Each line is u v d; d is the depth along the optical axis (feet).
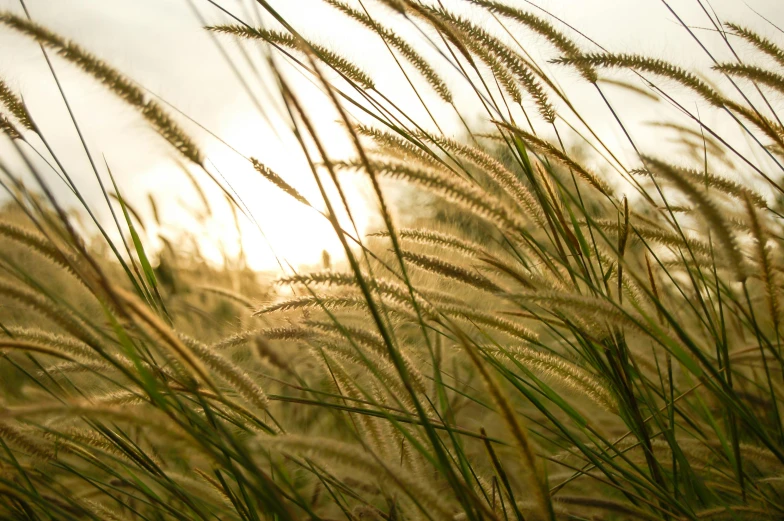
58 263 2.29
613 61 2.77
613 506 2.44
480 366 2.04
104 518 2.52
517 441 2.05
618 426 2.99
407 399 2.51
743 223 2.59
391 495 2.39
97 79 2.11
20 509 2.56
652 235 2.74
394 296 2.49
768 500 2.48
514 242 2.69
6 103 2.34
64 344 2.40
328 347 2.54
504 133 2.82
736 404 2.38
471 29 2.82
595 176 2.68
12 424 2.41
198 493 2.64
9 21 2.08
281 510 2.00
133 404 2.47
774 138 2.64
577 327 2.58
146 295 2.64
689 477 2.55
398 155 2.64
